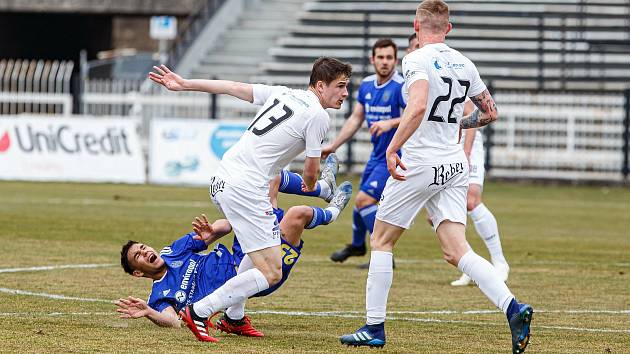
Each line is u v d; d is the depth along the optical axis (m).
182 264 17.44
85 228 34.41
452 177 16.06
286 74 76.06
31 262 25.97
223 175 16.25
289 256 16.98
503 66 74.75
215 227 17.42
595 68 73.81
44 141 57.19
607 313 20.20
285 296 21.70
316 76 16.44
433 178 15.93
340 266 27.05
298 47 78.56
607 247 32.97
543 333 17.88
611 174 62.81
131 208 42.38
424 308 20.61
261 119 16.38
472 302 21.48
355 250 27.34
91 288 21.97
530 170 63.62
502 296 15.43
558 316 19.81
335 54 76.88
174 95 63.88
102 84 64.44
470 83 16.38
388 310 20.27
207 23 79.88
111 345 15.72
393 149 15.40
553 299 22.12
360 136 64.94
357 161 64.94
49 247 29.23
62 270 24.64
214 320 18.59
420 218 43.16
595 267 27.92
